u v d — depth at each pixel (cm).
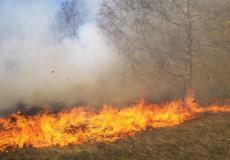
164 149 845
